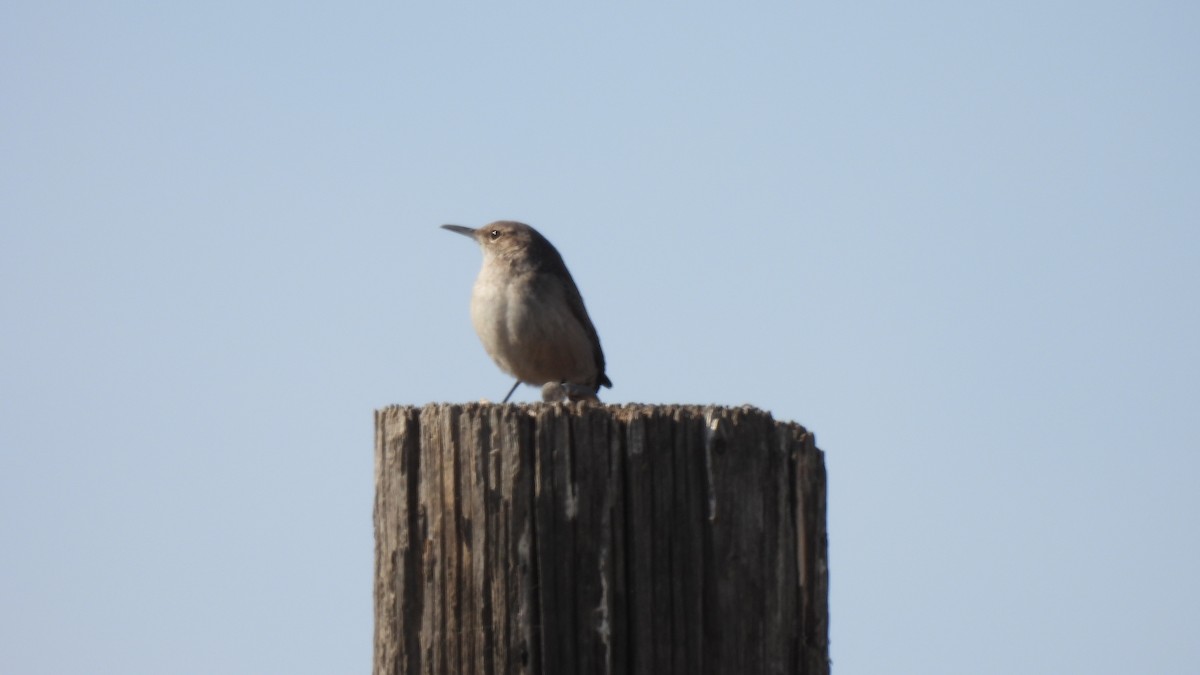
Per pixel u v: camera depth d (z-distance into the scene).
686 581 8.59
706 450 8.75
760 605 8.76
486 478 8.71
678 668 8.49
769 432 8.98
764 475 8.91
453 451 8.84
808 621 9.01
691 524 8.66
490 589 8.61
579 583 8.53
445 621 8.74
